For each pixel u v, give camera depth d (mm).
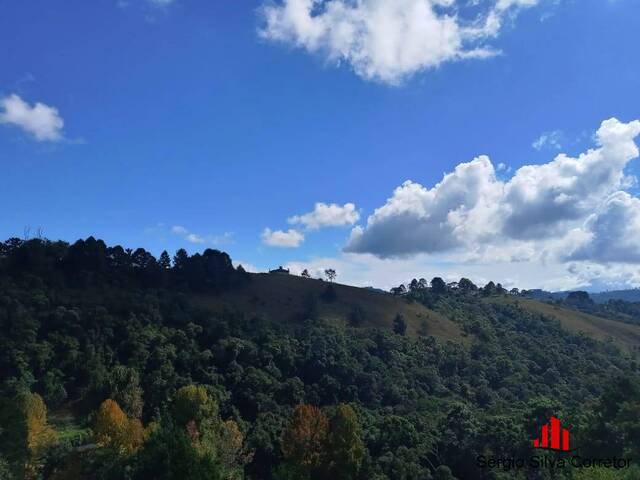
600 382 99250
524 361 111500
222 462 58469
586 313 175250
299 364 93875
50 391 74938
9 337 78375
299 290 140875
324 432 62688
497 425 68438
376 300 141625
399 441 69562
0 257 103312
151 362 84375
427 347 113438
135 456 49812
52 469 58062
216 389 79500
